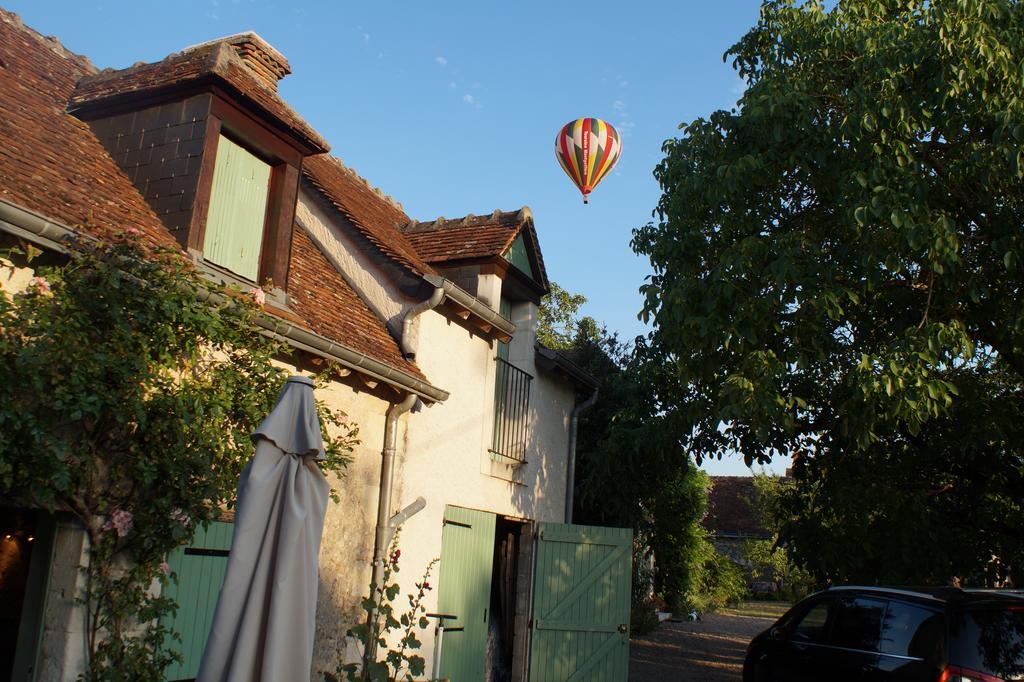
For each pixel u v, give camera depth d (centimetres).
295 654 362
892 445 1077
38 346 491
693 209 952
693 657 1761
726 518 4400
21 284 543
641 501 1819
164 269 583
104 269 540
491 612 1265
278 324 683
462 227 1170
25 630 573
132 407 541
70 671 556
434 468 973
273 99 813
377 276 972
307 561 378
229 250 777
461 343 1045
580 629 1186
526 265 1212
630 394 1218
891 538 1032
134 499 586
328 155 1255
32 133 694
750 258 856
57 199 611
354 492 835
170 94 765
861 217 786
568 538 1213
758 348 905
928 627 717
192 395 579
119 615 571
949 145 866
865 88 814
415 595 927
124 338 545
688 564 2319
